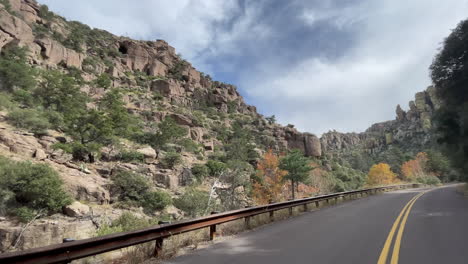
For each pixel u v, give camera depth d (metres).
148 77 115.62
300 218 11.91
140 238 5.41
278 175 39.38
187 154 49.91
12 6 81.75
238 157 53.22
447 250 5.92
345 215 12.38
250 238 7.80
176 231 6.34
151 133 47.69
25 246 15.12
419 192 30.33
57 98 46.38
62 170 23.30
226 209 27.70
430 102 198.50
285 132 105.81
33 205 17.41
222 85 158.75
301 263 5.24
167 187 31.66
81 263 5.65
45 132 30.14
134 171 30.42
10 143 23.23
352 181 79.88
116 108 40.09
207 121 94.38
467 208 13.07
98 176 26.19
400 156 106.25
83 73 80.94
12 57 54.94
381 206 15.86
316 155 99.81
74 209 18.69
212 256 5.92
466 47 19.36
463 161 24.69
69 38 96.12
